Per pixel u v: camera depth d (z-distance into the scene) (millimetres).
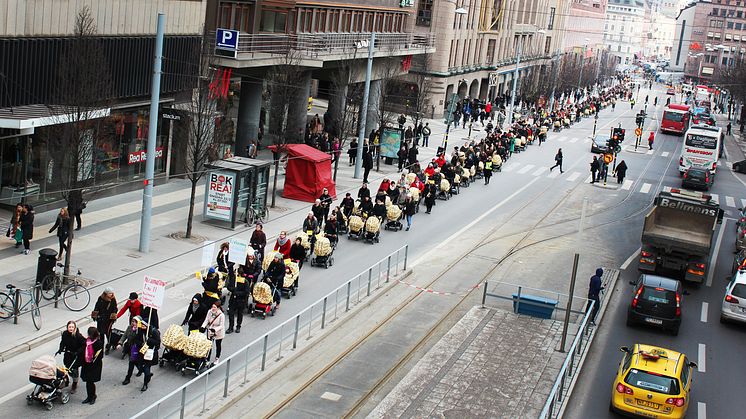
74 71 27578
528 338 26984
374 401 21250
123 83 36406
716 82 178000
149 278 21250
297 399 20844
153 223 33938
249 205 35594
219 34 42688
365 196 37406
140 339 19922
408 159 54375
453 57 90750
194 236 32781
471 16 95312
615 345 27484
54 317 23375
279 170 47781
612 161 64875
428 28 86188
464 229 41844
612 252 40406
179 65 39812
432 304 29812
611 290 33781
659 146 87750
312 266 32031
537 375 23891
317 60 50469
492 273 34625
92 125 27703
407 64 74750
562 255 38656
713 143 66375
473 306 29984
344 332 25969
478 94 104062
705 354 27422
